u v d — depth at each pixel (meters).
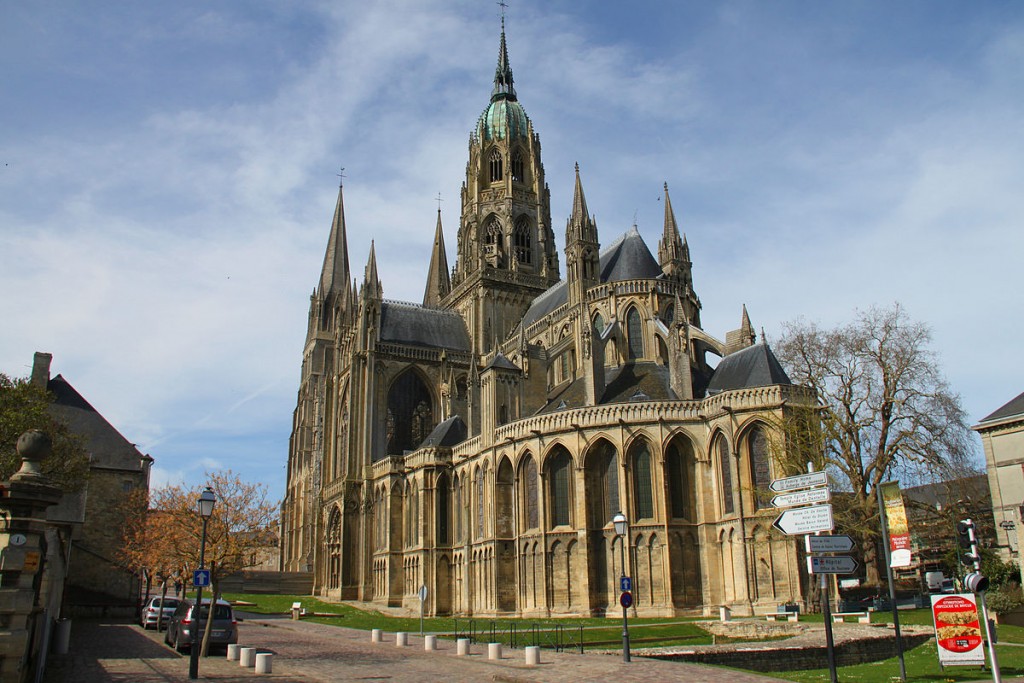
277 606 106.88
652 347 98.81
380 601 110.50
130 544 83.12
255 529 61.16
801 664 49.41
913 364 73.38
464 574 97.62
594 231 110.56
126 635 64.94
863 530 67.94
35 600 30.72
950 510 74.00
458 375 132.38
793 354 79.12
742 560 76.75
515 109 154.75
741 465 78.31
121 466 96.12
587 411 85.25
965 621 37.25
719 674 37.84
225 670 41.56
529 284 142.50
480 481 98.12
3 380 68.94
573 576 83.38
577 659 46.19
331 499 128.38
